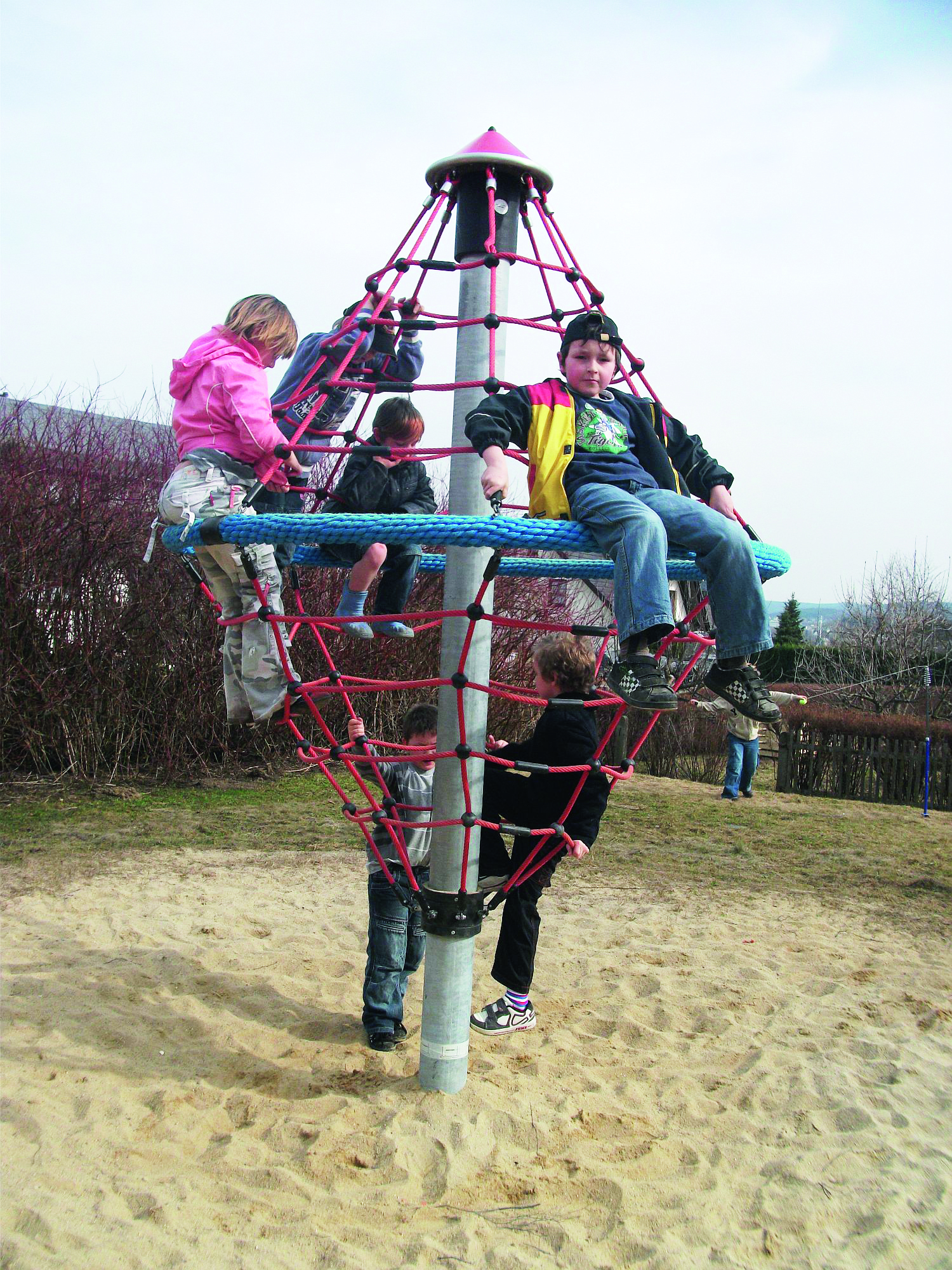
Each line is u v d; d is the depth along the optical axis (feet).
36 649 30.42
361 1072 11.62
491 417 9.36
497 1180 9.37
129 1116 10.37
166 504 10.22
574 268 10.43
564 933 18.25
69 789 30.25
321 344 10.45
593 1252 8.26
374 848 10.89
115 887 19.63
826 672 76.48
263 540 9.39
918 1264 8.27
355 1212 8.75
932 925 19.69
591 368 9.98
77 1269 7.72
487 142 10.16
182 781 32.89
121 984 14.23
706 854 26.40
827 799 40.22
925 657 72.23
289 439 12.23
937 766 39.42
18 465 31.12
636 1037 13.28
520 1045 12.81
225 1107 10.73
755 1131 10.61
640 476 9.59
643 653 8.63
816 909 20.67
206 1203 8.79
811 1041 13.19
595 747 11.16
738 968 16.26
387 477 12.73
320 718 10.44
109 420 35.86
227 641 11.01
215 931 16.96
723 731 46.37
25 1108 10.36
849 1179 9.59
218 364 10.36
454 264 10.32
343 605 13.25
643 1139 10.32
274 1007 13.66
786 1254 8.34
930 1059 12.59
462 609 10.19
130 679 32.94
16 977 14.29
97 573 31.89
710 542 9.05
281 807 29.71
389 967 12.55
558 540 8.92
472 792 10.53
